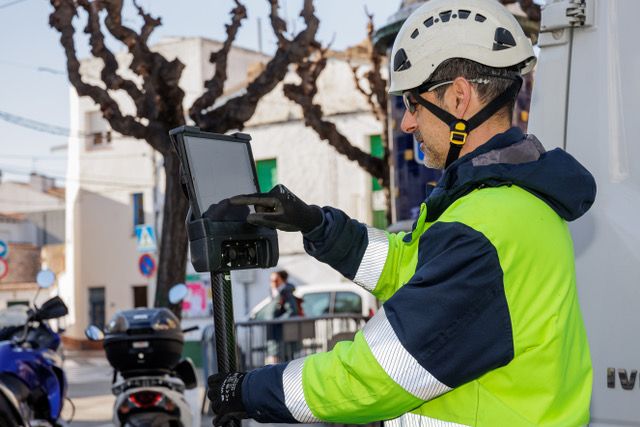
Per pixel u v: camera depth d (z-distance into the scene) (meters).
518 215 2.08
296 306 15.23
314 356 2.18
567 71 3.49
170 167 9.66
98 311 37.69
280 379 2.17
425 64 2.28
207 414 11.27
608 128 3.39
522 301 2.05
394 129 10.39
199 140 2.38
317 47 10.50
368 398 2.06
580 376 2.23
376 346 2.04
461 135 2.25
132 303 36.97
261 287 27.98
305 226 2.33
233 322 2.31
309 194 28.28
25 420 5.59
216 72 10.06
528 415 2.07
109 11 9.34
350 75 27.16
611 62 3.40
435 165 2.38
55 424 5.99
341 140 12.91
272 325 10.91
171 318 6.61
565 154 2.21
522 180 2.14
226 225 2.29
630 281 3.23
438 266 2.03
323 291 20.11
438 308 2.01
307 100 12.64
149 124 9.70
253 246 2.35
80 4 9.41
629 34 3.38
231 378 2.25
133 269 36.84
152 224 36.03
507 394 2.08
